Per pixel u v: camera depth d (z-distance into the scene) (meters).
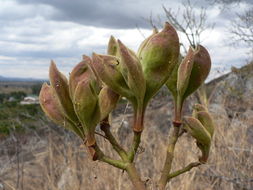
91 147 1.24
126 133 6.55
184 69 1.31
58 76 1.27
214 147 5.28
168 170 1.35
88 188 5.22
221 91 9.64
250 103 8.19
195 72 1.35
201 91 7.82
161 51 1.21
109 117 1.36
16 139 6.88
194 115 1.47
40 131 8.32
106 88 1.29
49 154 6.59
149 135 7.46
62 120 1.35
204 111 1.45
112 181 5.00
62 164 6.27
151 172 5.09
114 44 1.43
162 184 1.34
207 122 1.43
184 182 4.59
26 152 7.59
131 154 1.24
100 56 1.25
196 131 1.36
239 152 5.40
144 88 1.21
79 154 6.19
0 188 5.68
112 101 1.27
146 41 1.32
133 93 1.23
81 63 1.23
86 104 1.20
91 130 1.24
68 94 1.28
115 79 1.23
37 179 6.18
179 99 1.37
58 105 1.36
